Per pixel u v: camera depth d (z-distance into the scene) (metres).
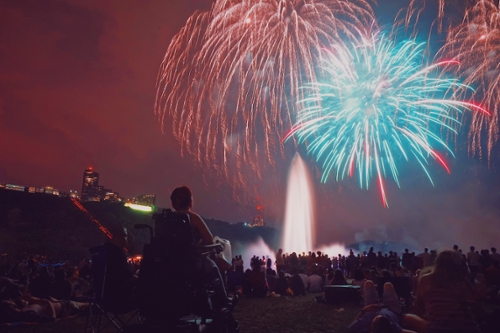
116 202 98.75
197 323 4.30
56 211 93.19
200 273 4.44
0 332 8.75
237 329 4.89
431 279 5.34
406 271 15.93
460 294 5.16
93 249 5.59
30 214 91.81
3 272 18.44
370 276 16.19
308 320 10.59
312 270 22.05
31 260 21.11
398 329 5.36
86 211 94.31
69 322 9.98
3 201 91.56
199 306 4.42
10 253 66.19
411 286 13.45
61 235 83.31
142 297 4.38
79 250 77.31
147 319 4.52
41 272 11.64
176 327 4.16
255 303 14.83
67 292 11.59
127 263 5.57
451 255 5.32
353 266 27.61
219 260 4.91
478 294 5.25
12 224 84.44
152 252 4.40
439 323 5.05
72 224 89.38
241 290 17.72
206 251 4.66
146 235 45.59
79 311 11.02
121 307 5.41
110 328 9.23
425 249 22.28
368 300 6.45
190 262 4.35
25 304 10.29
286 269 25.03
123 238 5.68
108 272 5.45
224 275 4.96
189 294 4.29
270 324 9.95
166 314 4.27
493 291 12.29
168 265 4.34
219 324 4.44
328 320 10.58
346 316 11.30
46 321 9.98
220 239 5.17
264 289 16.97
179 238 4.36
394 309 6.17
